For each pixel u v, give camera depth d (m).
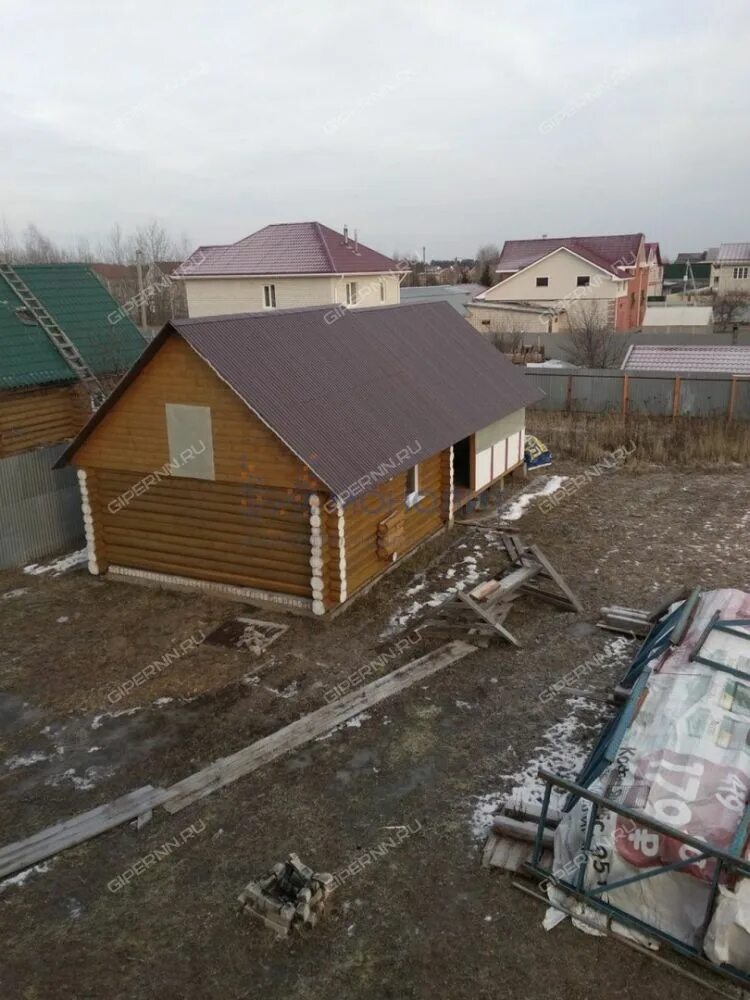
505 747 8.56
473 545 14.54
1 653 10.96
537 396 17.91
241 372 11.09
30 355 16.72
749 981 5.62
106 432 12.40
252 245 36.62
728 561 13.60
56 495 14.60
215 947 6.18
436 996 5.70
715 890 5.64
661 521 15.82
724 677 7.31
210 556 12.28
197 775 8.20
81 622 11.81
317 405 11.72
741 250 69.19
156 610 12.11
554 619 11.52
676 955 5.93
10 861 7.08
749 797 6.09
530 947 6.05
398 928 6.28
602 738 7.98
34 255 87.12
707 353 25.45
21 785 8.23
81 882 6.89
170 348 11.30
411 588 12.66
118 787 8.14
